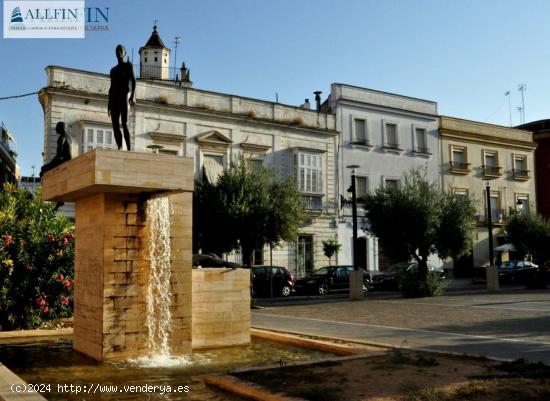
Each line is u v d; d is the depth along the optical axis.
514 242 38.91
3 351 9.24
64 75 25.73
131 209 8.70
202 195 25.05
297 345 9.97
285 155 32.91
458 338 10.30
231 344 9.88
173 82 35.34
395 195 23.66
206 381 6.69
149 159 8.14
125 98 9.34
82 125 25.72
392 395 5.52
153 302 8.77
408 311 16.30
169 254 9.00
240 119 31.08
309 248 33.47
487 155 43.41
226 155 30.53
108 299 8.40
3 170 34.53
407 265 31.23
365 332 11.29
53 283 12.16
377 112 37.12
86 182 8.02
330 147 34.75
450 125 41.06
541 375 6.40
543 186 47.91
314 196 33.50
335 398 5.41
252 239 24.92
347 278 28.61
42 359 8.51
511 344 9.45
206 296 9.75
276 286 26.14
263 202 25.05
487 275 27.62
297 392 5.66
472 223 24.61
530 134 46.34
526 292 24.92
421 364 7.23
